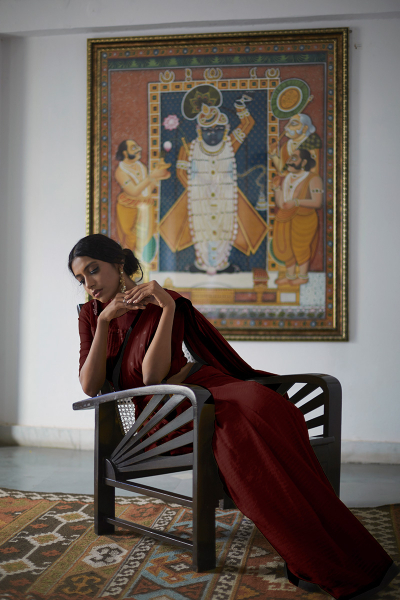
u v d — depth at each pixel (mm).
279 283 3922
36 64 4188
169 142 4031
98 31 4105
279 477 1773
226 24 3984
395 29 3844
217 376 2295
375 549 1790
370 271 3863
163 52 4023
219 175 3984
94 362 2195
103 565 1987
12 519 2494
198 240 4000
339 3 3797
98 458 2307
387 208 3846
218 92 3977
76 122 4156
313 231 3898
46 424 4180
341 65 3855
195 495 1901
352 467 3664
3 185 4234
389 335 3838
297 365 3918
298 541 1732
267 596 1739
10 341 4234
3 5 4109
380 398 3834
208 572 1925
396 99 3842
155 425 2084
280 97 3926
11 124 4219
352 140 3887
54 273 4184
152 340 2172
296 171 3908
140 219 4055
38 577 1883
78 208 4156
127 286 2342
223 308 3973
